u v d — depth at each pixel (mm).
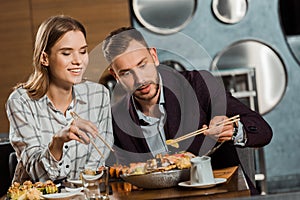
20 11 6441
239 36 6715
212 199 2400
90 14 6406
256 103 6367
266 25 6719
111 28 6410
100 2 6398
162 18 6648
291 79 6750
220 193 2486
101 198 2498
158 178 2650
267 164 6789
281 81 6738
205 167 2605
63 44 2842
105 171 2504
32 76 3025
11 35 6465
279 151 6785
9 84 6480
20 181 2975
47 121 2980
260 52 6723
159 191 2643
